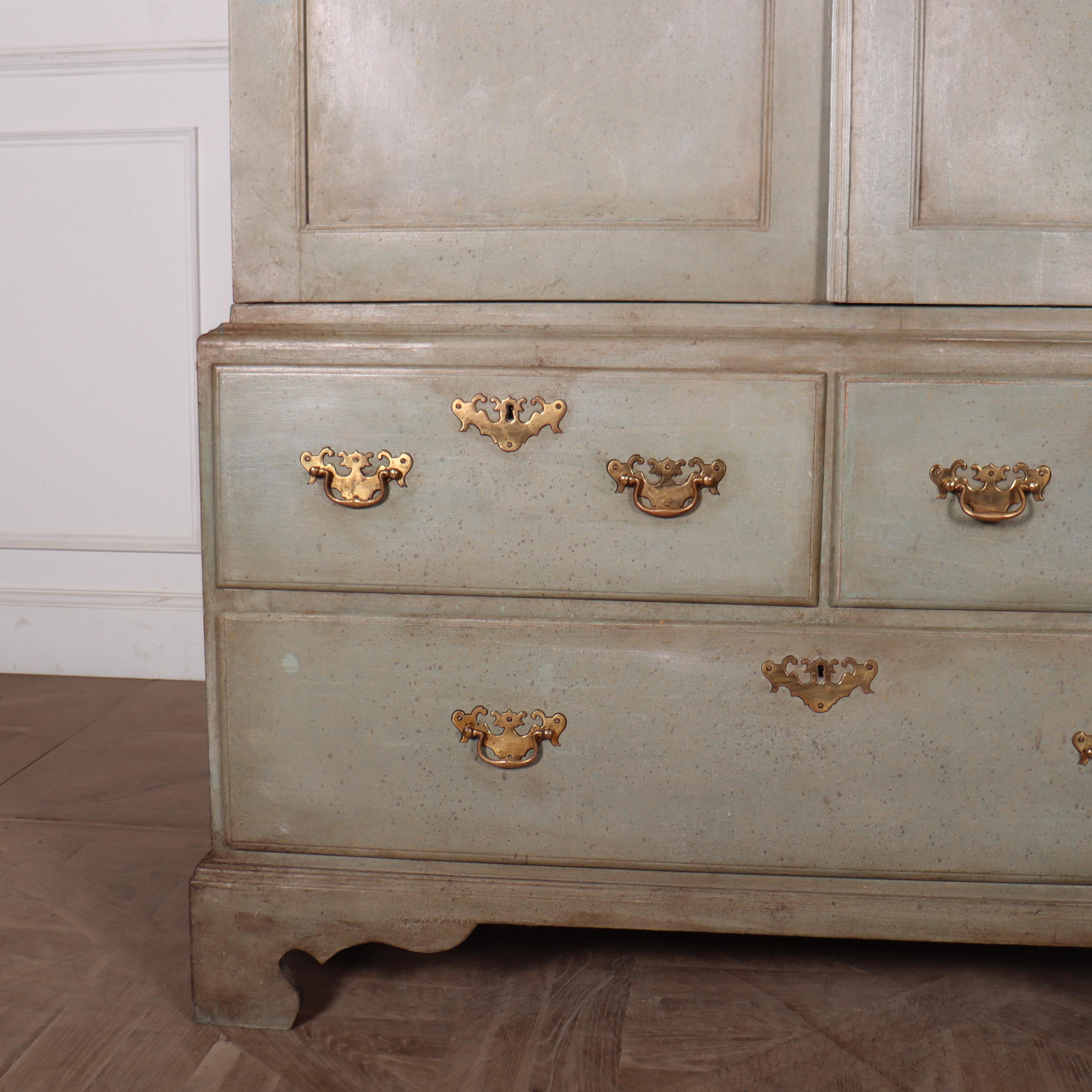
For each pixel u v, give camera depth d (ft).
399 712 3.92
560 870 3.96
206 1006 4.05
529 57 3.79
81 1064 3.80
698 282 3.81
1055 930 3.83
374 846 3.99
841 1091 3.67
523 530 3.79
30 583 8.59
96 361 8.27
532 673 3.85
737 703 3.82
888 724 3.79
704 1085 3.71
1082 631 3.72
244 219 3.93
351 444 3.79
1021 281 3.71
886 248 3.73
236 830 4.02
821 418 3.67
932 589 3.71
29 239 8.18
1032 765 3.77
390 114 3.85
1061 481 3.63
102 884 5.17
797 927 3.89
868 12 3.66
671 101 3.77
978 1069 3.80
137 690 8.26
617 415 3.71
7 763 6.77
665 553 3.76
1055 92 3.66
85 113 8.05
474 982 4.39
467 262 3.87
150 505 8.41
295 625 3.90
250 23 3.84
